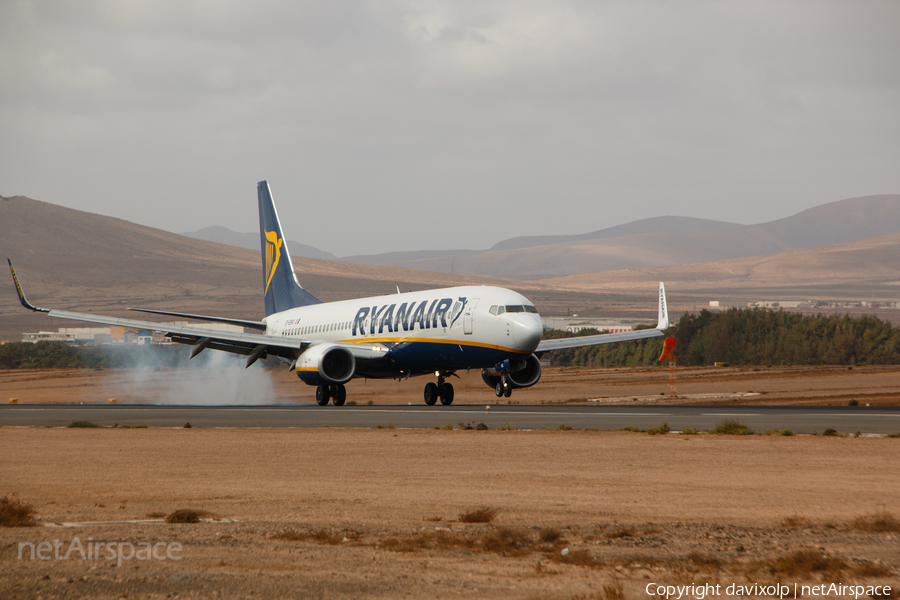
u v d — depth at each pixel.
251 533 44.94
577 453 82.19
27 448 90.06
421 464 75.00
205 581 34.22
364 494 59.19
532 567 37.88
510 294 154.25
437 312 162.00
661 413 137.00
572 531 46.44
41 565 36.75
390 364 174.38
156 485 63.69
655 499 56.91
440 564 38.22
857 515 50.97
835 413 135.75
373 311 182.50
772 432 103.19
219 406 183.38
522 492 59.91
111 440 98.31
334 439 97.06
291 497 57.97
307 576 35.41
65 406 188.75
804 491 59.91
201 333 178.12
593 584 34.91
